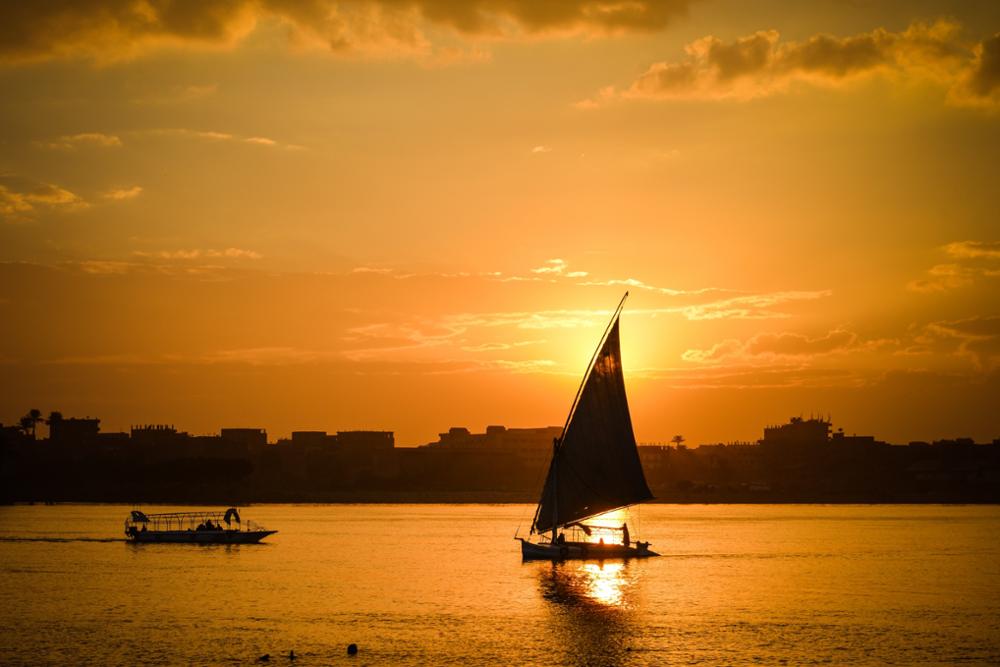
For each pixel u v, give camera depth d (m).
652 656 66.00
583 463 117.69
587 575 109.94
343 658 65.19
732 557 132.62
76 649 67.88
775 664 63.94
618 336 113.19
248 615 81.50
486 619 79.62
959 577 109.50
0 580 104.12
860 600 90.69
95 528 187.88
